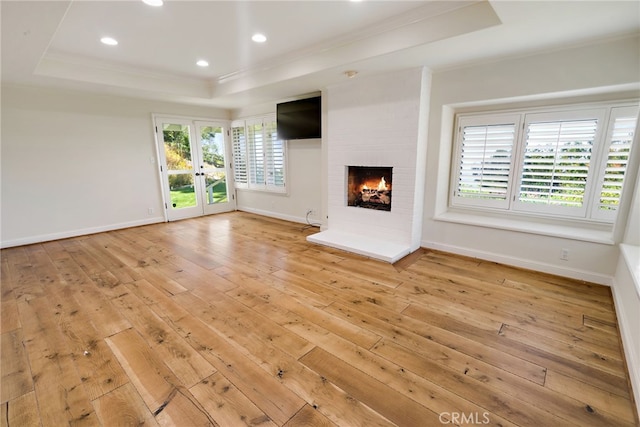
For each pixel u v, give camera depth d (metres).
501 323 2.24
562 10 2.00
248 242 4.35
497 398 1.57
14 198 4.12
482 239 3.47
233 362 1.85
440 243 3.81
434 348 1.97
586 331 2.13
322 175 4.75
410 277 3.07
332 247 4.03
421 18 2.54
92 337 2.10
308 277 3.10
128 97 4.96
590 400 1.55
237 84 4.50
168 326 2.24
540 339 2.05
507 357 1.88
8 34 2.31
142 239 4.52
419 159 3.61
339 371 1.77
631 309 1.94
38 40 2.45
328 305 2.53
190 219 5.96
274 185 5.86
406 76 3.45
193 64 3.94
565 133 3.06
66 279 3.07
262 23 2.71
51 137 4.33
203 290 2.82
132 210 5.28
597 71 2.58
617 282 2.57
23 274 3.19
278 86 4.19
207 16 2.56
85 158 4.67
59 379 1.71
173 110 5.59
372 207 4.25
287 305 2.54
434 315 2.36
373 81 3.73
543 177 3.26
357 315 2.38
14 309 2.47
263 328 2.21
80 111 4.55
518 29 2.31
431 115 3.59
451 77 3.37
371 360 1.86
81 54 3.51
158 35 2.95
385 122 3.72
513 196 3.48
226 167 6.61
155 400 1.57
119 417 1.47
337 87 4.09
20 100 4.04
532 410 1.50
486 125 3.54
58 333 2.15
